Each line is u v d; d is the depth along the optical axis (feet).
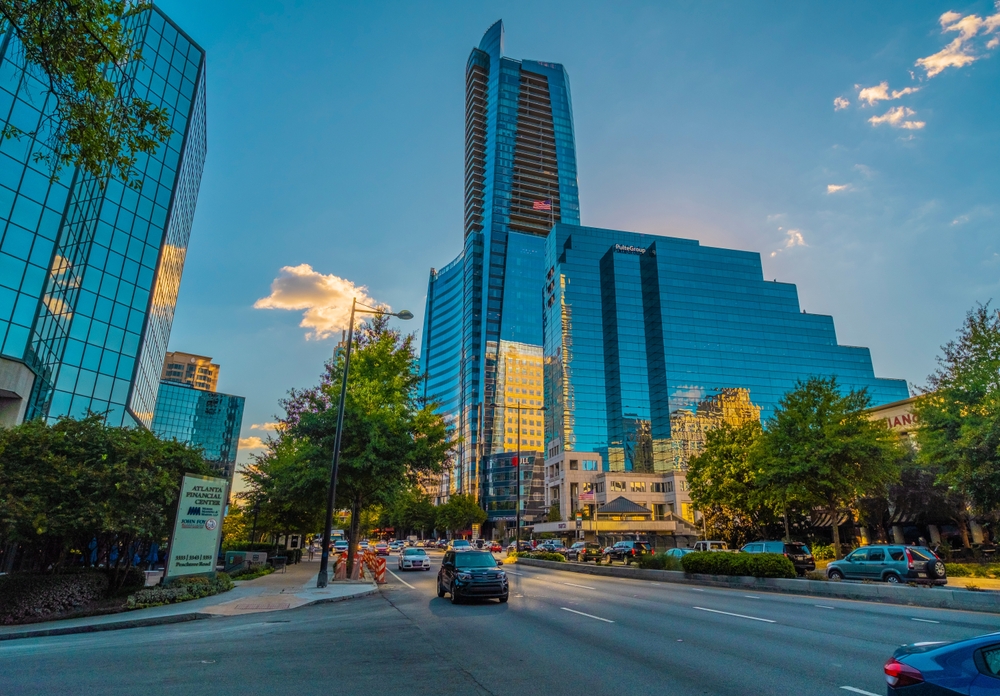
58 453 54.29
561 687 22.88
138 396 145.48
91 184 131.64
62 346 121.80
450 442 102.73
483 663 27.53
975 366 84.12
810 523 155.12
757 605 51.19
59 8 25.36
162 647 32.78
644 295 407.64
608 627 38.65
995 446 74.74
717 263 408.67
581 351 396.78
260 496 124.36
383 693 22.08
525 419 502.79
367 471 88.89
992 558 106.93
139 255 145.28
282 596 59.41
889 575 64.08
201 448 67.05
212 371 580.71
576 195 597.52
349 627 40.27
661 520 263.49
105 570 57.00
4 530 47.96
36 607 44.88
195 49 175.01
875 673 24.99
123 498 53.42
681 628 38.01
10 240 110.32
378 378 97.71
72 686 23.30
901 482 121.29
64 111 26.86
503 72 620.08
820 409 105.40
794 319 411.75
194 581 59.00
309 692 22.29
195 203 207.72
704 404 368.07
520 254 550.77
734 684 23.20
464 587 53.06
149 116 29.32
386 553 207.92
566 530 291.58
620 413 375.66
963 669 12.90
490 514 442.09
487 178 588.09
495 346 523.29
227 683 23.72
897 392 422.82
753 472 133.49
